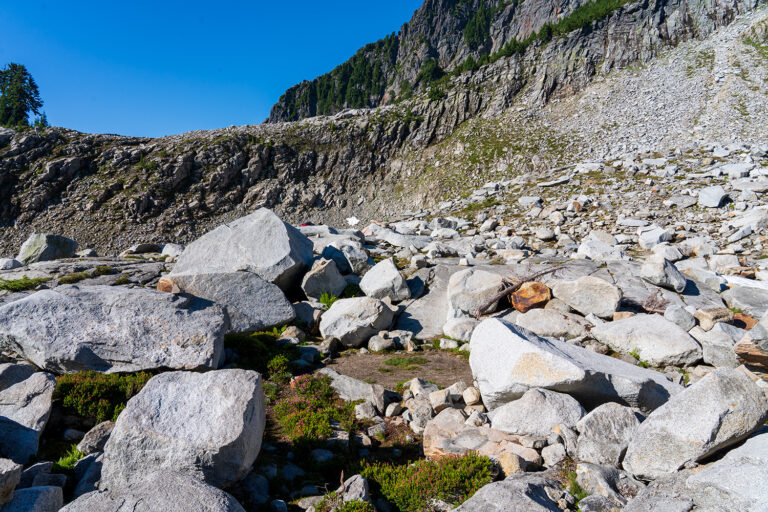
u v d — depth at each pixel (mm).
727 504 4727
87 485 6016
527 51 106188
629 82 88062
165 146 90562
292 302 16531
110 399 8328
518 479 5988
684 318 12148
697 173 33156
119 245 73062
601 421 6766
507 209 34406
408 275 18594
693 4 98938
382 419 8906
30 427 7074
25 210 75875
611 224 27562
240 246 16625
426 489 6105
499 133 88625
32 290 15906
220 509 4746
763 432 6277
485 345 9273
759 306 13844
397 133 99688
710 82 75312
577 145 73375
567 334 12812
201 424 6125
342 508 5711
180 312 10523
